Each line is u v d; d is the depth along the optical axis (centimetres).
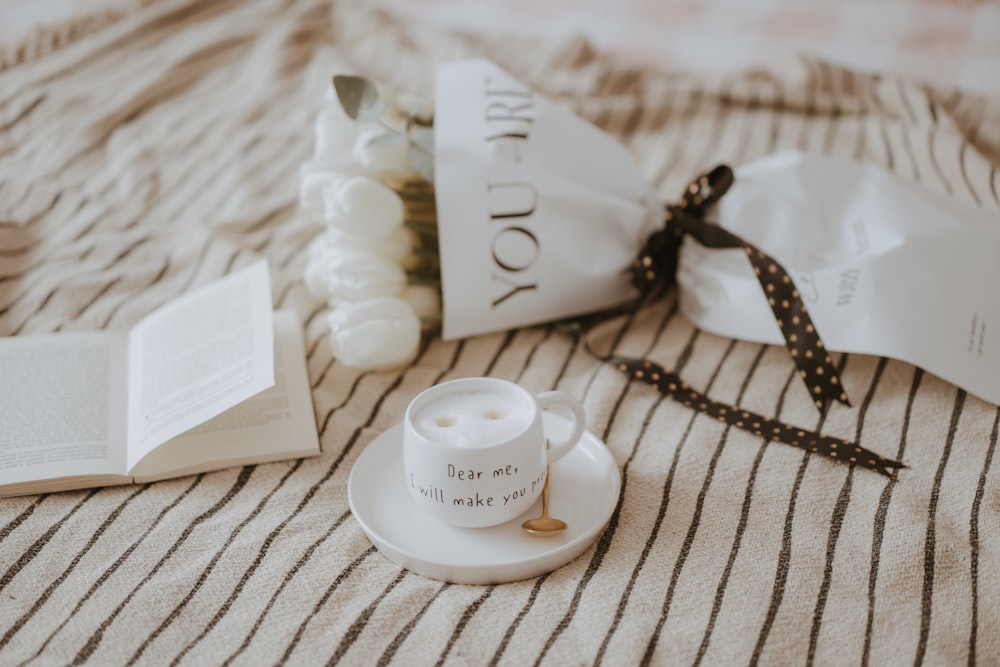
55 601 54
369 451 63
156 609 53
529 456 53
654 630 51
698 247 82
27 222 101
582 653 50
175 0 144
